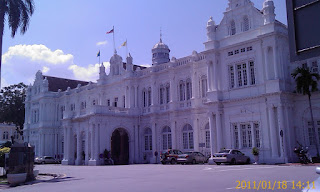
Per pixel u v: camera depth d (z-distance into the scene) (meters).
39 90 64.31
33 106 65.38
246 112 31.94
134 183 15.57
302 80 27.84
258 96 30.81
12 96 72.19
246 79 32.69
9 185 19.83
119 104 48.47
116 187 14.20
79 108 57.38
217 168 24.27
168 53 51.22
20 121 73.25
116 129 46.12
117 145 46.94
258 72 31.52
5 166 22.92
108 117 42.62
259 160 30.45
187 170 23.20
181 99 40.69
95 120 41.50
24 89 74.38
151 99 43.81
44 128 60.44
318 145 29.11
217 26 35.91
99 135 41.56
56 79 66.56
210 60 34.97
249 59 32.28
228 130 33.25
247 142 31.91
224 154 28.77
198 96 38.41
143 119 44.84
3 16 27.45
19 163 20.61
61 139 60.59
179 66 40.50
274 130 29.67
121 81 47.94
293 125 30.62
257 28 31.83
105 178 19.64
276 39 30.48
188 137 39.06
